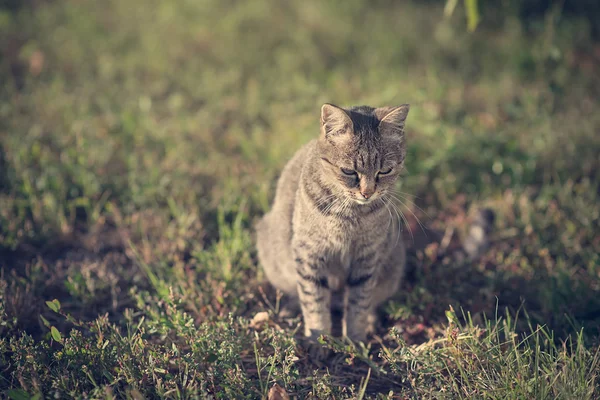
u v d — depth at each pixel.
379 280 4.56
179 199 5.73
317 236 4.12
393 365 3.81
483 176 6.04
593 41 8.70
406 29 9.16
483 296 4.75
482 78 7.90
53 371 3.66
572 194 5.86
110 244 5.30
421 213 5.73
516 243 5.36
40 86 7.47
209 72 7.98
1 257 4.99
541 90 7.40
